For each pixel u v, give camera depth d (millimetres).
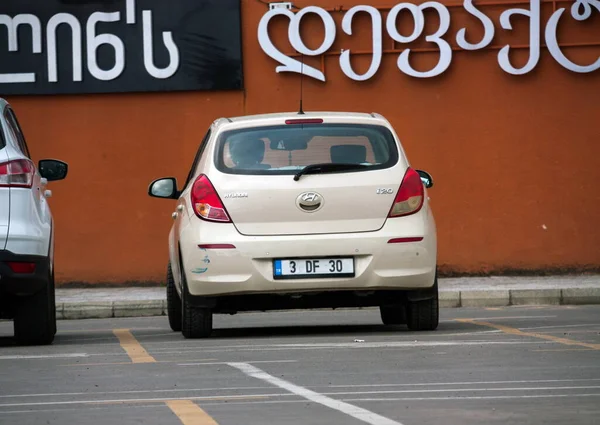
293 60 56438
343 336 28516
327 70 56531
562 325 31953
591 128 56125
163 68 56719
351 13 56219
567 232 56219
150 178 57062
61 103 57219
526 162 56312
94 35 56938
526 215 56312
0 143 27188
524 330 29750
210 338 29469
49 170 30859
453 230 56406
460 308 44438
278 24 56625
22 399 17703
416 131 56406
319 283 27625
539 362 21344
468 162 56344
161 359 23547
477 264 56344
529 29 55969
